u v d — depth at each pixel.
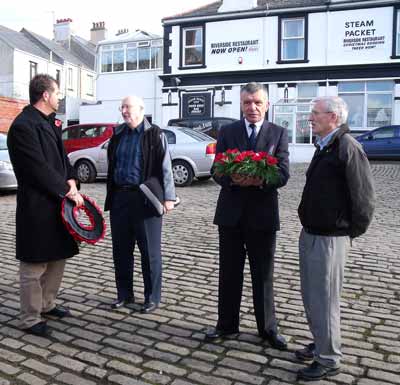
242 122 3.63
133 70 25.55
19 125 3.57
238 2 22.78
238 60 22.86
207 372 3.21
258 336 3.74
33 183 3.60
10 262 5.65
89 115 26.62
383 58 20.69
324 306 3.09
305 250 3.18
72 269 5.40
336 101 3.03
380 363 3.32
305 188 3.18
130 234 4.27
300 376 3.11
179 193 10.91
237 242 3.63
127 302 4.39
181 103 24.08
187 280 5.05
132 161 4.17
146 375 3.17
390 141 18.42
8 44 32.19
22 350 3.50
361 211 2.94
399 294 4.66
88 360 3.36
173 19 23.78
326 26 21.38
